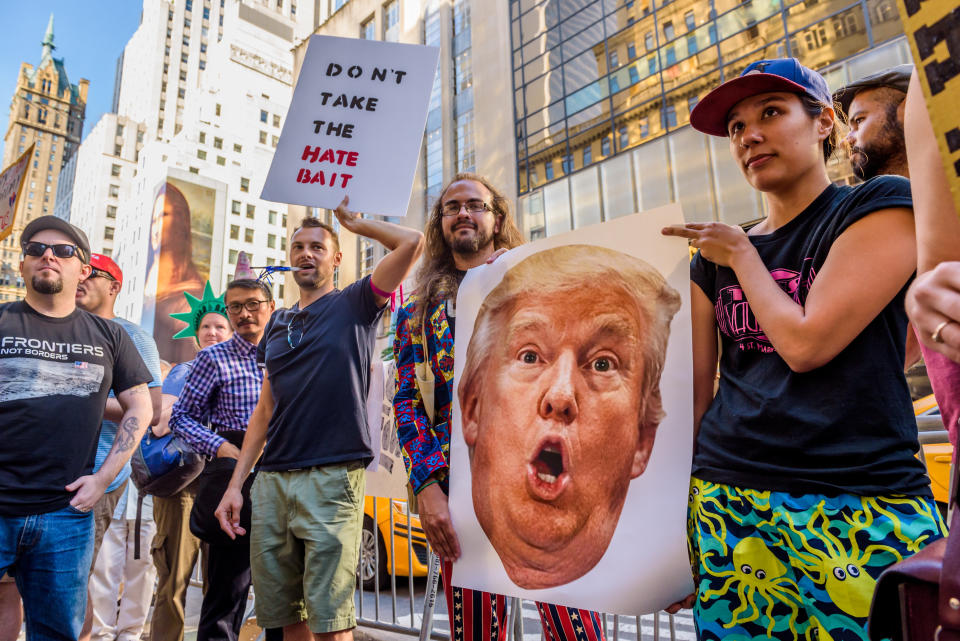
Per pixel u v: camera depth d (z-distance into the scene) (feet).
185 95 339.16
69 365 7.64
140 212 237.04
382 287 7.84
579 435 4.79
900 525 3.33
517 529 4.90
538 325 5.21
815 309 3.60
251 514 8.29
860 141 5.79
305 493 7.24
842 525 3.45
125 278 248.93
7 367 7.20
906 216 3.56
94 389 7.80
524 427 5.07
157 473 9.87
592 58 62.54
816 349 3.56
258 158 247.29
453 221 6.53
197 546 10.78
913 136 2.82
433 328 6.29
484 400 5.37
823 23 46.09
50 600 7.13
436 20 84.58
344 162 7.11
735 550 3.85
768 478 3.75
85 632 10.22
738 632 3.78
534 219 65.21
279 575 7.39
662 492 4.34
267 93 253.44
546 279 5.27
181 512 10.45
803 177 4.22
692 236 4.54
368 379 8.09
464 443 5.41
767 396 3.90
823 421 3.60
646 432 4.51
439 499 5.48
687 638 11.14
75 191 355.56
